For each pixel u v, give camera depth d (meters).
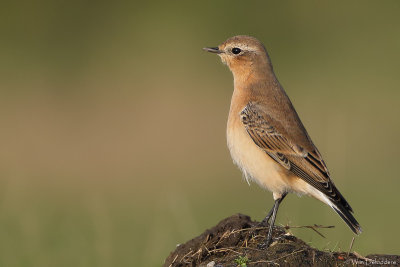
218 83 24.19
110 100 23.22
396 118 21.53
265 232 7.77
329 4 27.86
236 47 8.90
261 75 8.83
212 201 16.83
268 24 27.38
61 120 22.06
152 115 22.20
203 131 21.09
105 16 27.69
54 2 27.64
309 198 15.23
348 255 7.26
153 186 17.86
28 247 11.41
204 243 7.64
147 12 28.08
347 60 25.56
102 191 17.47
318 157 8.31
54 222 13.70
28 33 26.94
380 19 27.41
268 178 8.36
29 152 19.73
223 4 27.92
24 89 23.62
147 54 25.89
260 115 8.47
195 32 26.86
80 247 11.68
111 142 20.72
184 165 19.20
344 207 7.94
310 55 26.17
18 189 16.06
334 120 21.25
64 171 18.69
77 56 26.00
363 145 19.95
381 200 16.11
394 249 12.77
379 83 23.86
